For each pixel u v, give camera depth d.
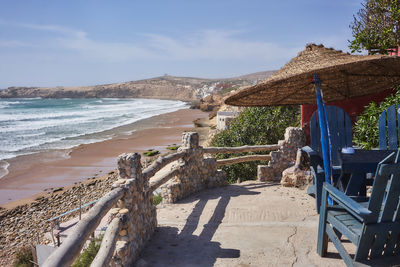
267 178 6.95
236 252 3.69
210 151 6.69
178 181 5.96
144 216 4.02
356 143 6.42
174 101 140.12
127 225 3.35
